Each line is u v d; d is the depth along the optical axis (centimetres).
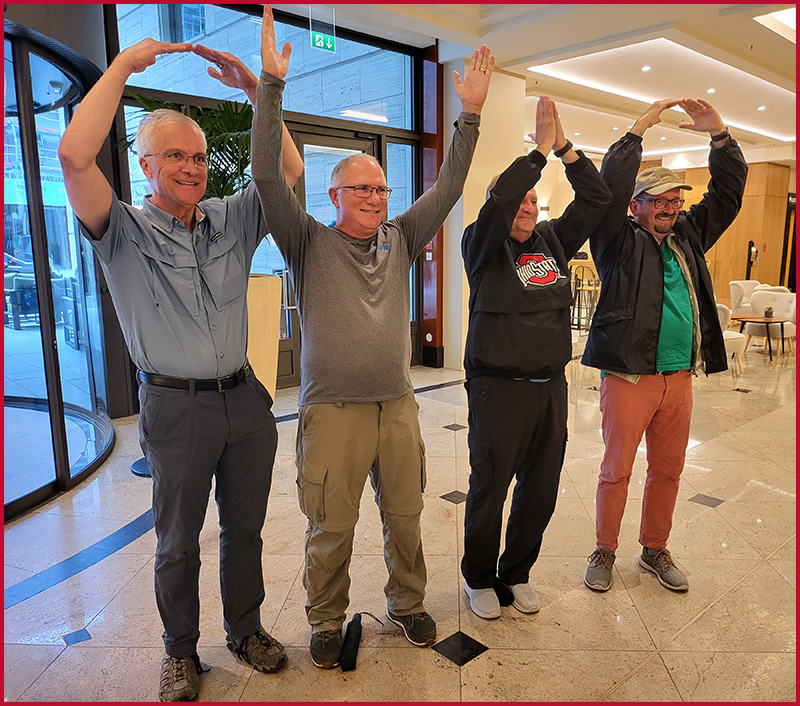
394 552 201
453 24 523
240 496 182
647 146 1296
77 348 382
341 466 182
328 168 584
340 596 194
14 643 204
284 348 583
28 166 306
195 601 179
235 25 507
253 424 179
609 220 220
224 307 173
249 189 187
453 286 650
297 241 178
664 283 224
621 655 194
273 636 206
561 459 213
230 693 178
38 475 320
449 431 442
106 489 335
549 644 200
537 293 198
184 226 169
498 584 229
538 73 673
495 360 198
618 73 700
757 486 340
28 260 309
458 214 628
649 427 238
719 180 229
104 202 153
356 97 595
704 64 670
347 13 496
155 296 164
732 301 941
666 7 476
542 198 1328
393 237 192
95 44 375
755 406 518
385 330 183
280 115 159
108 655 197
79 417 379
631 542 273
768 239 1318
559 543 273
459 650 196
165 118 162
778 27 548
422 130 641
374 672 186
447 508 309
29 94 303
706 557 260
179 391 168
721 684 181
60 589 237
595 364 229
